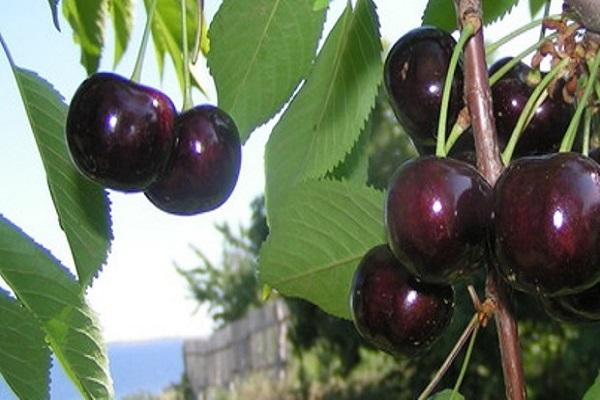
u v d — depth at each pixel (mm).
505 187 255
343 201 323
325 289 337
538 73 306
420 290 292
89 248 294
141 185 299
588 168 253
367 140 365
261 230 2883
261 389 3361
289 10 329
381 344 297
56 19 295
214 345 4262
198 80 401
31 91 294
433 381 275
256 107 336
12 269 285
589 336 1652
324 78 346
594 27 284
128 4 396
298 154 348
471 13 282
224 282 4109
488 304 273
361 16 341
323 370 2615
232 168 313
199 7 325
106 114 292
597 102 293
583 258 248
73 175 296
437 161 263
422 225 257
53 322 288
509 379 271
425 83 309
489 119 279
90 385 292
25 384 279
